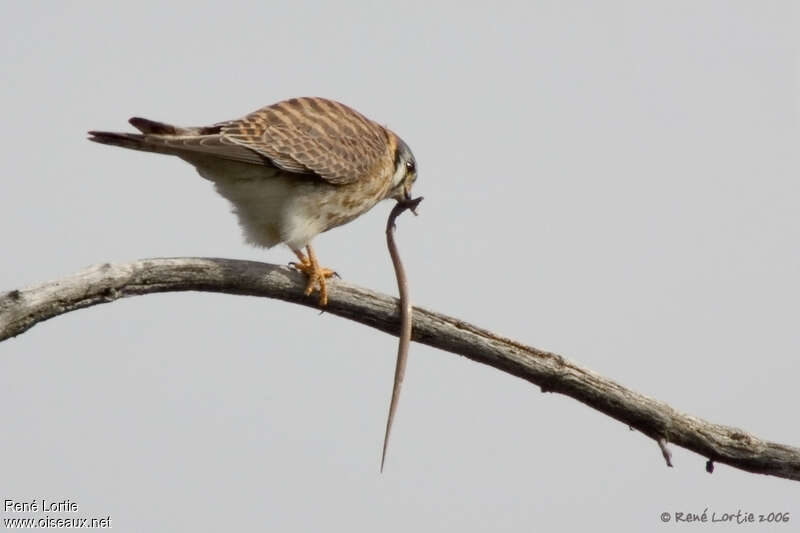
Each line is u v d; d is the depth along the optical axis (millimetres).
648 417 10750
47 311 9078
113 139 10305
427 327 10844
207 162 11562
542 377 10812
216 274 10188
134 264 9656
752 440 10836
